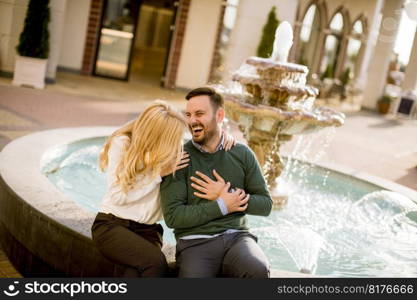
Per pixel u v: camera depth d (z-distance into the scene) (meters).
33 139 5.41
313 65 20.27
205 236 2.74
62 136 5.90
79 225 3.17
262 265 2.62
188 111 2.86
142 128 2.66
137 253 2.61
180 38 15.20
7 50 11.62
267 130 5.45
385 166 9.24
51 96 10.45
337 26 20.58
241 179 2.90
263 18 13.79
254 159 2.96
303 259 4.12
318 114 5.51
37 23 10.90
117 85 14.15
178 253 2.82
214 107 2.86
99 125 8.56
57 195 3.63
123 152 2.71
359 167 8.82
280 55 5.72
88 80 14.02
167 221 2.72
